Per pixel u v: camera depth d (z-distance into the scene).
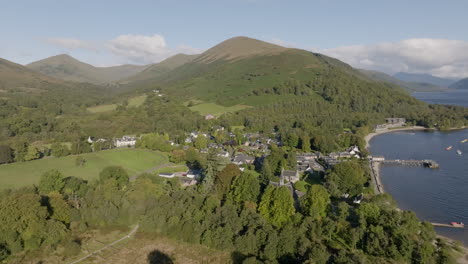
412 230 88.94
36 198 92.75
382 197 106.31
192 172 155.88
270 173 140.62
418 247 79.50
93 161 169.75
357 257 73.31
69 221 100.25
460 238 99.06
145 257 84.81
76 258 84.12
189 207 99.62
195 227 91.81
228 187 116.81
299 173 158.88
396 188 146.38
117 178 126.62
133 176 153.75
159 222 97.06
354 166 137.00
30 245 85.75
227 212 94.81
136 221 103.31
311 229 90.75
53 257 84.12
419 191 142.38
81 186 117.56
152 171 162.62
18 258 82.62
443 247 85.31
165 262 82.50
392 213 94.00
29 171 148.88
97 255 85.69
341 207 98.25
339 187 128.25
